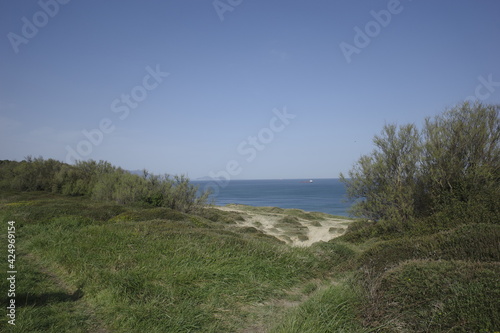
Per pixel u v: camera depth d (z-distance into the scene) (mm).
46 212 15281
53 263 7488
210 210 28469
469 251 6457
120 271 6234
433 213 13289
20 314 4516
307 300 5258
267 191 141625
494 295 3807
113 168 34125
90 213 16125
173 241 8953
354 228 17250
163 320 4598
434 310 3912
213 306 5223
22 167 30984
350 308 4688
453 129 13969
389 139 15828
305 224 30500
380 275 5512
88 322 4594
